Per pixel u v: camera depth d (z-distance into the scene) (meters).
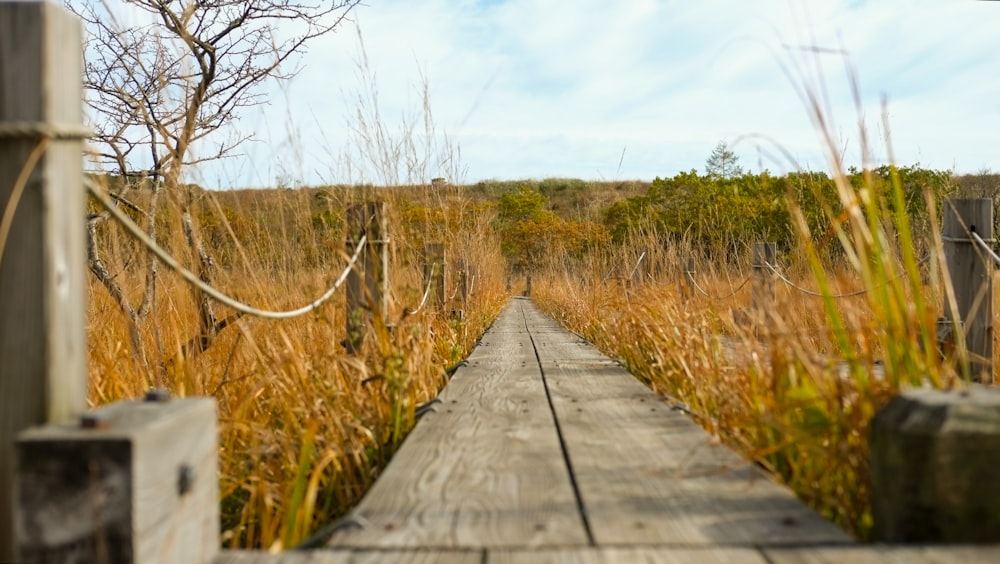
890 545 1.57
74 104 1.41
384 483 2.28
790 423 2.34
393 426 3.24
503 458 2.61
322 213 4.16
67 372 1.38
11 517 1.34
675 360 4.21
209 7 4.68
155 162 4.50
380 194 4.12
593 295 8.16
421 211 4.99
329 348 3.56
